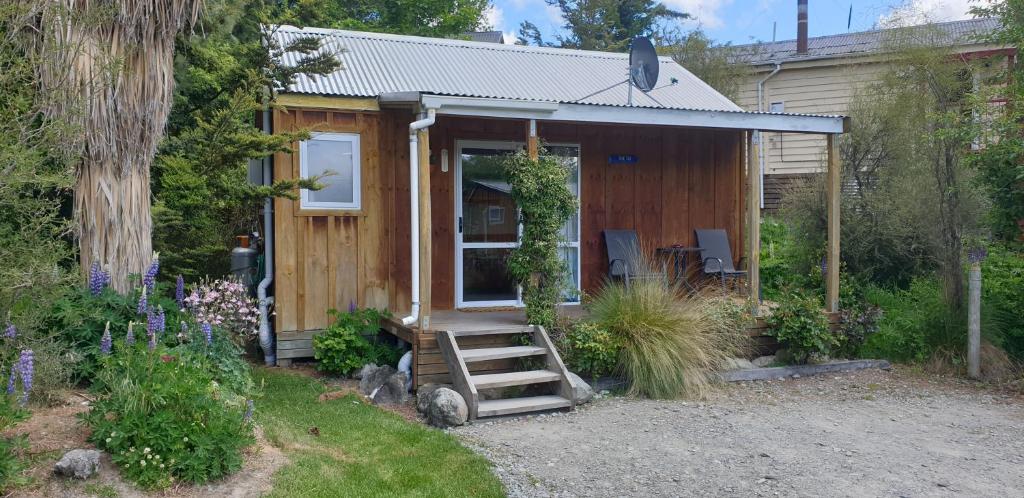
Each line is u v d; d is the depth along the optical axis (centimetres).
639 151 1028
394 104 805
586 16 2872
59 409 477
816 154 1609
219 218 1132
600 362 740
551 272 769
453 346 696
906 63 1286
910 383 811
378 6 2361
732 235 1087
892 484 495
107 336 454
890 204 1107
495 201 941
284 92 804
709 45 1991
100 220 593
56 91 519
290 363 841
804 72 1811
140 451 410
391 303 874
